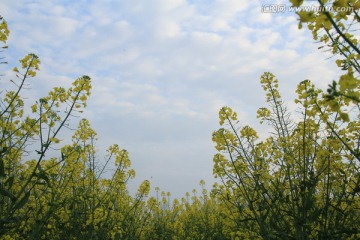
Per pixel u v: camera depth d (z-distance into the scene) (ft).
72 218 20.25
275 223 14.49
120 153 23.48
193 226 32.58
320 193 15.51
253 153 17.25
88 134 22.12
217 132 17.12
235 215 18.89
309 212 13.88
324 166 14.21
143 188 24.02
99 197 23.03
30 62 14.79
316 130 13.91
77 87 15.57
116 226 21.97
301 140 15.28
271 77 17.97
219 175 17.80
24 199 13.57
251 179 16.72
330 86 6.56
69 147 19.62
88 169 22.03
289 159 15.53
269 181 16.16
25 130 16.92
